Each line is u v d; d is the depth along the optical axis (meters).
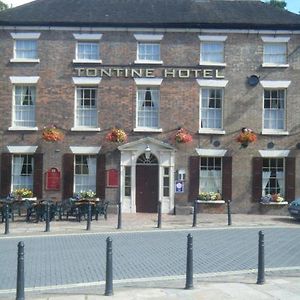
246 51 27.83
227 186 27.48
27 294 10.76
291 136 27.66
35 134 27.56
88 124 27.78
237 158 27.58
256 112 27.70
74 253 15.62
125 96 27.66
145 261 14.44
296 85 27.81
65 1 29.70
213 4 29.97
